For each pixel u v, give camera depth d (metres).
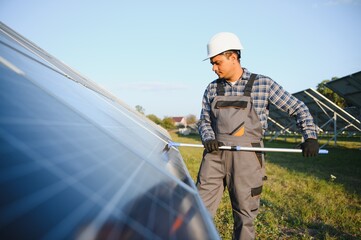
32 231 0.42
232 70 2.60
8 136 0.58
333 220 4.30
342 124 16.06
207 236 0.74
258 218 4.30
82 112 1.25
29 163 0.54
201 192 2.66
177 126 72.12
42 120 0.77
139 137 1.92
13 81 0.89
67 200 0.53
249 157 2.49
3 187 0.45
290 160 11.02
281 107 2.60
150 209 0.74
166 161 1.63
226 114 2.55
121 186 0.75
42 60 2.29
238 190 2.49
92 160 0.78
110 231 0.54
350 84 11.21
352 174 7.92
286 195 5.60
